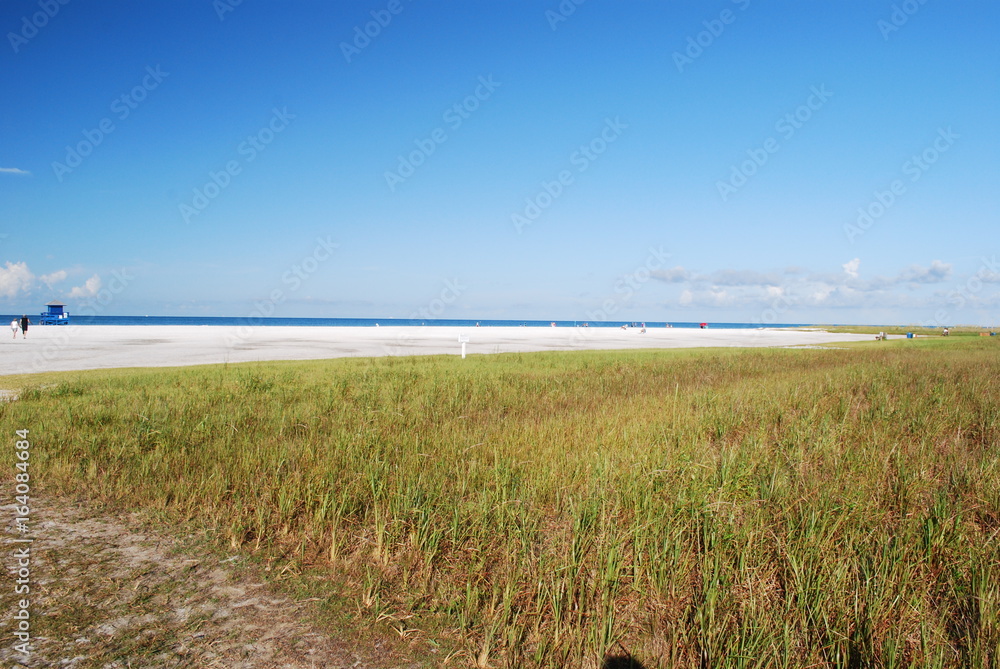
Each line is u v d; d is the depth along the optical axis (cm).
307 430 775
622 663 307
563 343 4250
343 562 423
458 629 337
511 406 1034
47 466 634
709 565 371
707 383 1378
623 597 368
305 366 1736
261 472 597
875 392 1073
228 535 466
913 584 362
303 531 470
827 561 373
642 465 554
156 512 518
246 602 362
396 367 1670
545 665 305
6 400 1030
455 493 524
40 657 291
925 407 915
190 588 378
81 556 422
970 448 706
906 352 2577
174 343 3631
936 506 449
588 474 550
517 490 530
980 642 302
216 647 309
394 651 314
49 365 2041
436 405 1002
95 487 574
